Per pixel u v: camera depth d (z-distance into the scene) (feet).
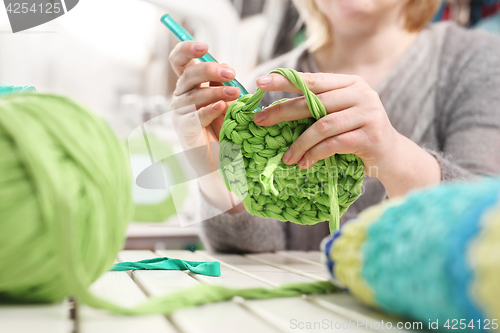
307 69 2.90
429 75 2.62
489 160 2.18
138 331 0.59
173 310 0.68
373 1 2.42
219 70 1.44
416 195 0.63
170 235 2.30
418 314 0.55
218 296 0.75
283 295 0.83
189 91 1.51
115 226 0.69
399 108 2.59
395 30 2.70
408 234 0.56
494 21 3.36
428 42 2.68
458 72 2.59
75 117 0.66
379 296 0.62
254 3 3.83
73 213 0.57
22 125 0.57
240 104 1.23
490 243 0.44
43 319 0.64
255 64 3.73
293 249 2.61
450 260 0.47
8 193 0.56
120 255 1.76
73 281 0.57
